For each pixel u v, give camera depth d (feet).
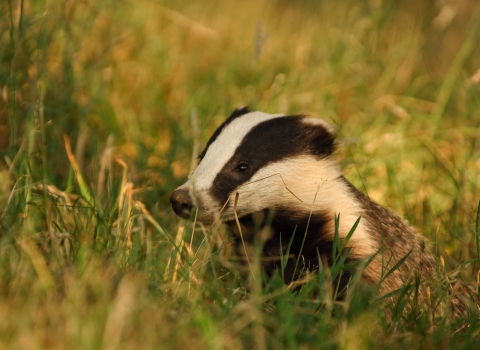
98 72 62.39
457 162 60.03
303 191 42.29
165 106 65.92
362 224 41.68
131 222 41.86
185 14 81.51
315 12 90.79
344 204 42.47
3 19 51.60
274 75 74.33
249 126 42.86
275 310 35.53
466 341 33.37
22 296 30.35
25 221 38.63
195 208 40.27
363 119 69.00
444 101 68.95
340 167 43.88
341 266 36.81
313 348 30.66
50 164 49.16
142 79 66.74
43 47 53.31
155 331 29.17
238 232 43.70
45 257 36.32
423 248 43.24
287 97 67.87
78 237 38.45
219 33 79.25
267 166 41.91
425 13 87.40
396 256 41.81
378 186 57.41
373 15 80.94
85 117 54.08
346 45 78.69
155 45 70.54
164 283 36.27
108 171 47.88
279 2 93.91
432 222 51.13
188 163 56.75
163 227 45.62
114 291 32.17
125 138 59.62
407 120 66.28
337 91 72.54
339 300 39.45
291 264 42.34
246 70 74.59
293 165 42.29
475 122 67.31
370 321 34.50
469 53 79.20
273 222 42.70
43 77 55.42
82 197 42.11
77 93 57.67
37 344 26.61
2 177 44.42
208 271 43.52
